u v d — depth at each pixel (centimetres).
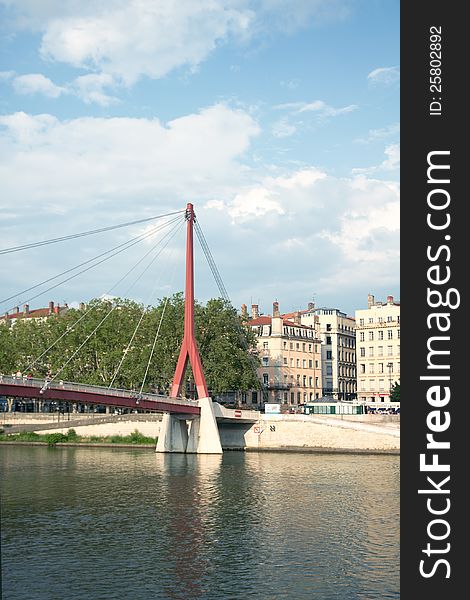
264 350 16350
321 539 4525
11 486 6700
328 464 8631
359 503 5753
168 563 3972
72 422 12069
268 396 16138
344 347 18675
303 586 3566
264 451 10762
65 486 6712
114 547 4312
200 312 12625
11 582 3612
